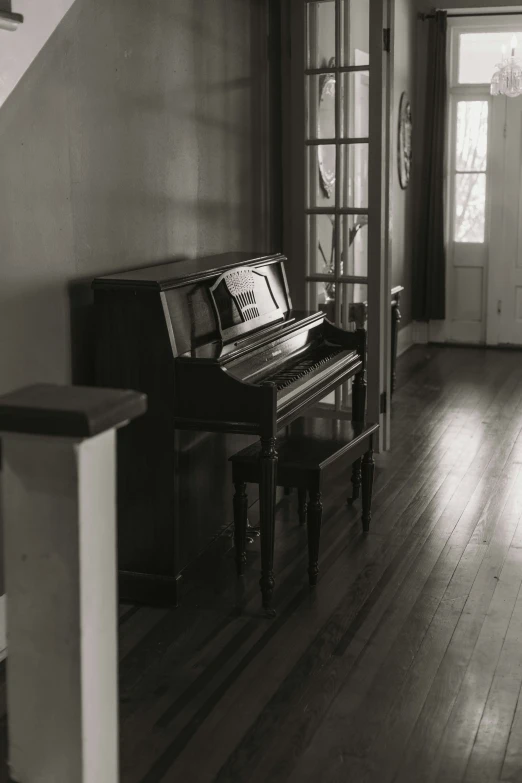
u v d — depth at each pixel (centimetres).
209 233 459
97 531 141
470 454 568
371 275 531
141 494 360
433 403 698
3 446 138
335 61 514
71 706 144
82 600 140
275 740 272
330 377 409
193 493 394
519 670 313
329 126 532
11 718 148
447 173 905
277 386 372
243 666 316
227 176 475
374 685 303
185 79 424
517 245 897
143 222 397
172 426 352
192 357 348
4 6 295
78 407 129
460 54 884
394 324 705
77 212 351
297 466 369
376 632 340
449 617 352
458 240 916
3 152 308
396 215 849
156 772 257
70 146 343
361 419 458
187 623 349
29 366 329
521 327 911
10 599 144
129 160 383
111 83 366
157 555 363
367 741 272
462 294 925
